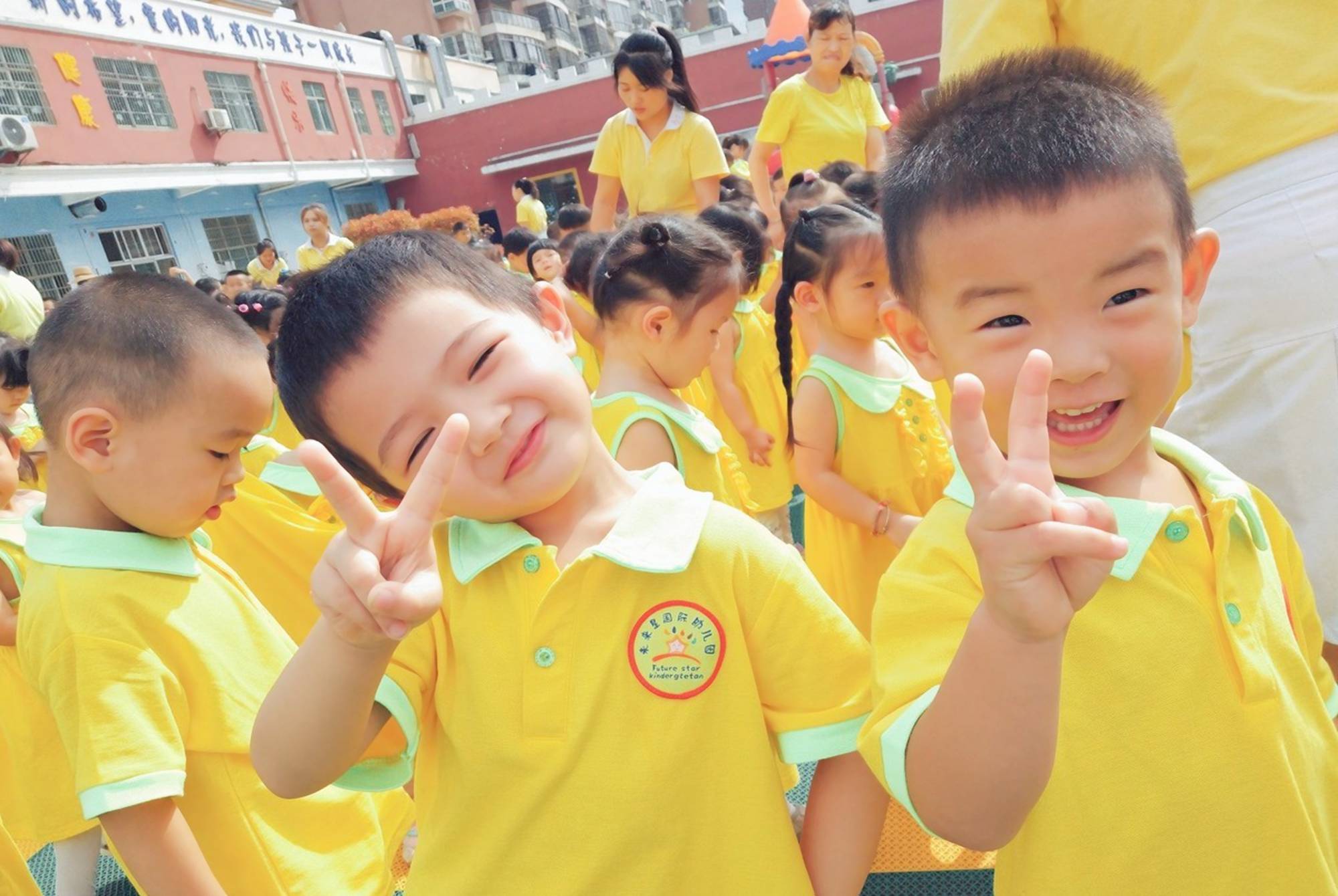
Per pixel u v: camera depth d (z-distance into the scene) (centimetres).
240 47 1972
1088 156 92
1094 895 105
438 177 2562
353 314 107
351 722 100
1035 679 85
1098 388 95
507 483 107
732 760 113
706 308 224
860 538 246
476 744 114
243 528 261
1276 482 172
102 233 1639
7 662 212
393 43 2534
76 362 153
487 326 108
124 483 155
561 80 2420
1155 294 95
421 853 121
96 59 1611
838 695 116
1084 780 104
